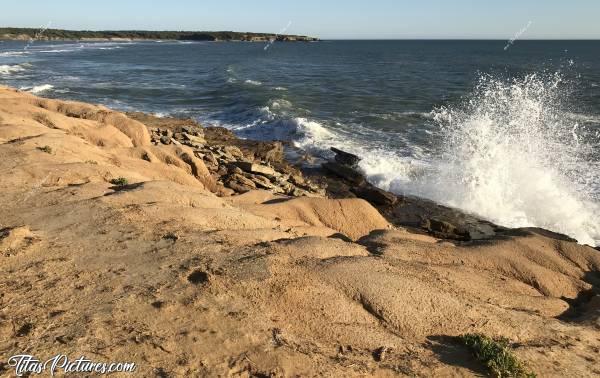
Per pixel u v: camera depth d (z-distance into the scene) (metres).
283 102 35.78
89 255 6.60
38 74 54.41
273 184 17.73
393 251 8.26
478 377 5.00
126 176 10.72
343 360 4.98
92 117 17.86
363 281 6.34
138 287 5.82
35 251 6.60
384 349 5.28
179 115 32.62
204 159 19.25
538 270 8.50
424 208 17.22
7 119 14.08
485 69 67.50
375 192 17.72
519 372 5.07
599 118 29.16
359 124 29.39
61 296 5.56
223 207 9.45
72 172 10.05
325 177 20.39
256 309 5.58
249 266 6.34
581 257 9.17
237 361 4.74
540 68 67.38
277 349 4.95
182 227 7.72
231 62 79.62
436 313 6.05
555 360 5.48
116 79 52.12
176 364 4.61
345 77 58.31
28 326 4.95
